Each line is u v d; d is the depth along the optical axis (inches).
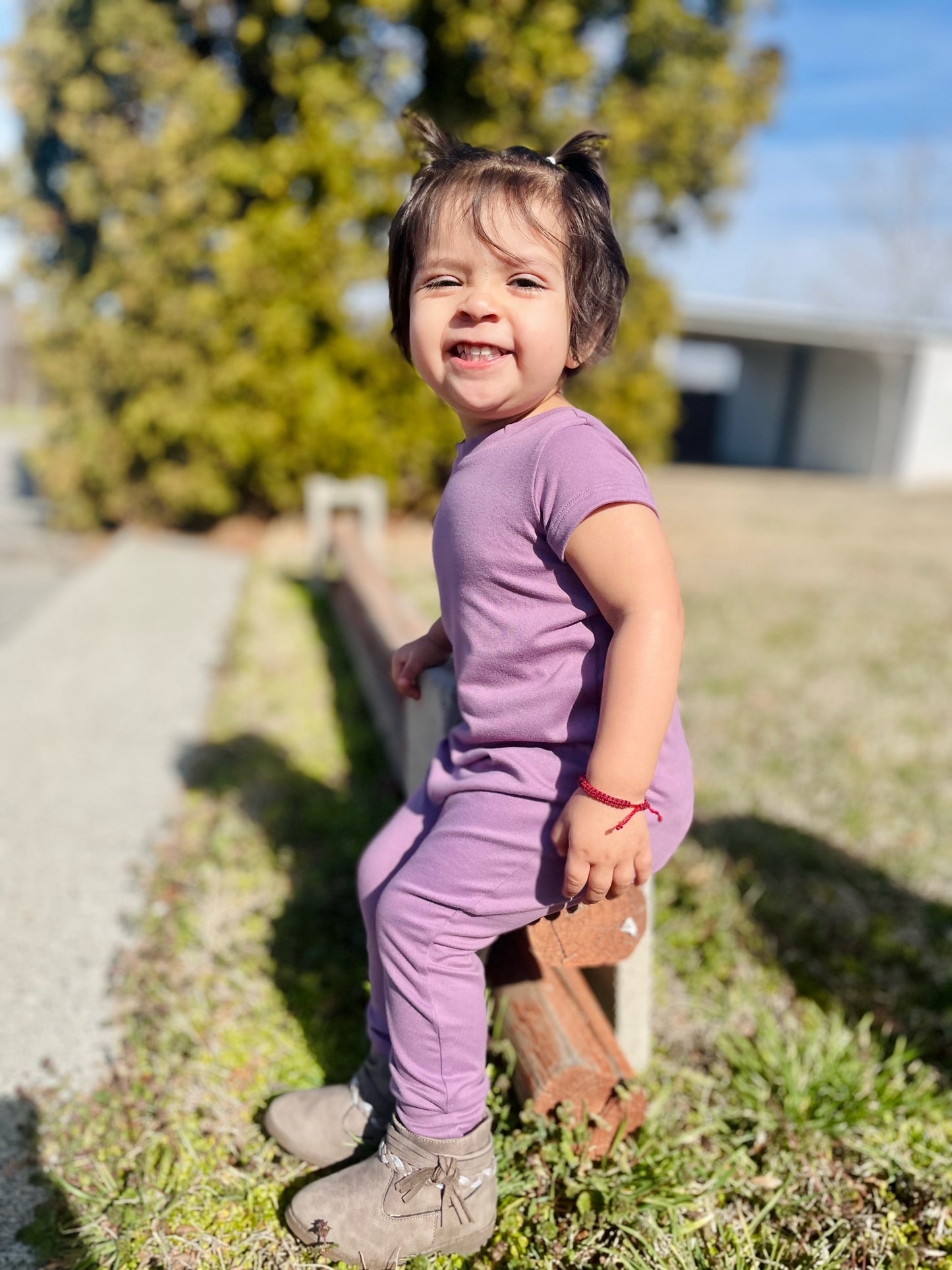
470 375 54.9
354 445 331.6
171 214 323.0
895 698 171.6
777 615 240.8
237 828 117.5
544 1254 60.1
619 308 58.2
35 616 256.8
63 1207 63.8
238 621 226.8
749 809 125.5
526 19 316.2
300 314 323.0
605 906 59.7
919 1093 73.0
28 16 368.5
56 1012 83.5
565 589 54.3
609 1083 64.7
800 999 86.6
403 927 57.2
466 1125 58.2
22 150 386.0
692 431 938.1
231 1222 62.6
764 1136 69.7
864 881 107.7
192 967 88.9
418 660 75.0
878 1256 60.3
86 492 381.7
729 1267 58.8
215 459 341.4
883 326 848.3
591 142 59.4
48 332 380.2
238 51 347.3
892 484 716.0
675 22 363.9
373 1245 58.2
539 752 55.8
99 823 121.3
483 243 53.5
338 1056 77.4
